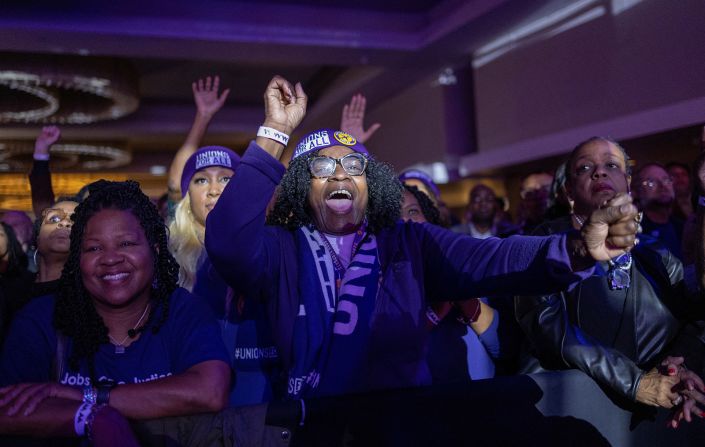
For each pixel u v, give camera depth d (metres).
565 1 8.24
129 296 1.46
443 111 11.65
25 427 1.22
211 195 2.53
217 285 2.22
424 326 1.53
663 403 1.44
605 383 1.49
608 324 1.72
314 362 1.49
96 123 15.90
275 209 1.73
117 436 1.19
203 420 1.24
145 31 8.82
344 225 1.61
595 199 1.93
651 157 7.54
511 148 9.55
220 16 9.13
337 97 13.91
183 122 16.50
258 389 1.88
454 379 2.10
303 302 1.52
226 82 14.80
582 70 8.12
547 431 1.46
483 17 8.88
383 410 1.33
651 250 1.80
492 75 10.27
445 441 1.37
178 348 1.52
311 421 1.28
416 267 1.56
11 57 9.91
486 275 1.42
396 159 13.84
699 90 6.09
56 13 8.47
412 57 10.72
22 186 19.41
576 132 8.00
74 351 1.46
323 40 9.68
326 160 1.59
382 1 9.61
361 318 1.50
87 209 1.50
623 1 7.31
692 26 6.18
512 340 2.14
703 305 1.69
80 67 10.55
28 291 2.54
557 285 1.28
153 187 21.53
